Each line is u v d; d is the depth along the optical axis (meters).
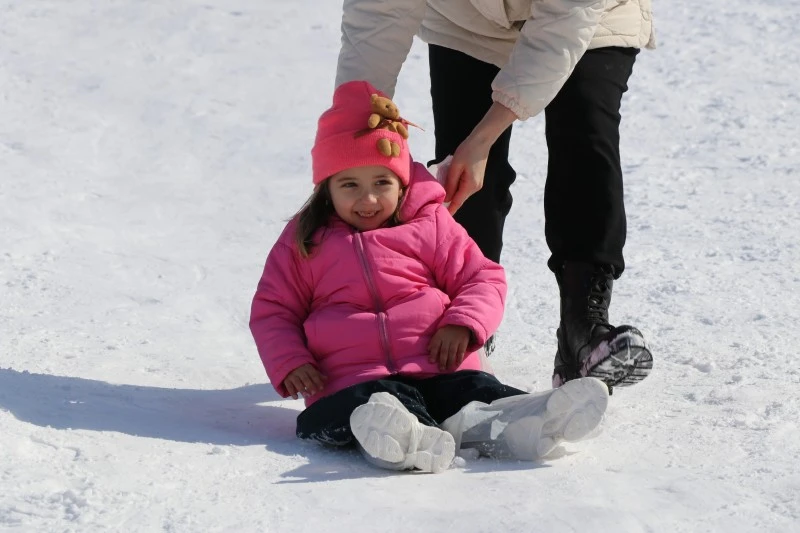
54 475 4.04
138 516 3.70
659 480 4.09
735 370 5.96
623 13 5.59
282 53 16.86
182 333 7.07
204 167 12.54
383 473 4.27
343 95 5.23
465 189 5.36
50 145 12.87
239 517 3.71
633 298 7.89
